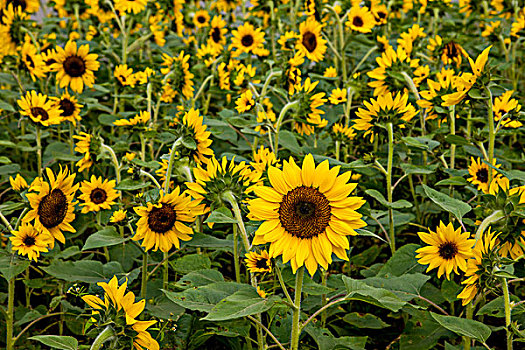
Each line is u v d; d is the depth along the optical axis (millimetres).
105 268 2861
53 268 2744
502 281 2211
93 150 3344
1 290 3371
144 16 6062
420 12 5871
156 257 3094
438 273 2436
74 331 3250
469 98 2713
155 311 2547
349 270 3543
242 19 7547
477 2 6723
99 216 3463
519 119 2699
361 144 4414
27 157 5195
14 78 5359
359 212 1988
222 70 4848
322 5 5195
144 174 2867
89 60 4617
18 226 2859
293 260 1859
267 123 3412
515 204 2211
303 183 1901
